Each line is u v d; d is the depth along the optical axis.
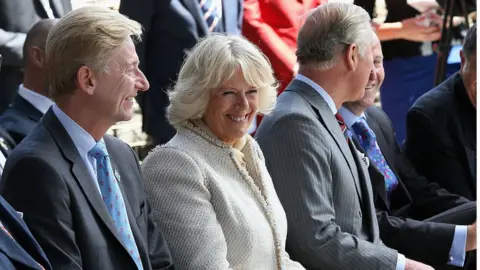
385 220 13.56
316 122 11.91
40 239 8.93
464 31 19.19
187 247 10.37
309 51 12.18
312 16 12.28
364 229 12.48
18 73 15.53
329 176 11.85
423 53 19.66
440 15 19.11
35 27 12.73
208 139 10.87
